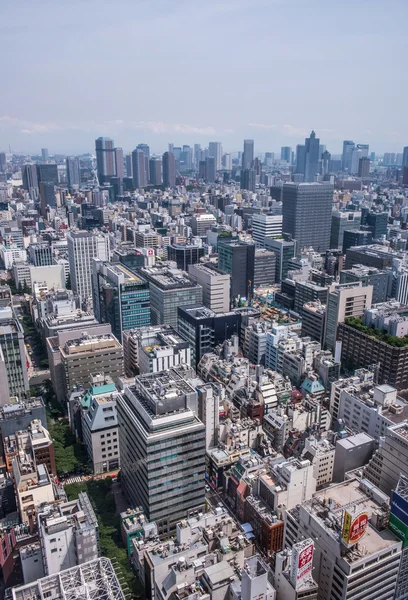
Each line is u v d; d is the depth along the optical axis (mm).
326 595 170500
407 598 185750
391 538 169000
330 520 171875
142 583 186750
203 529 188375
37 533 188000
